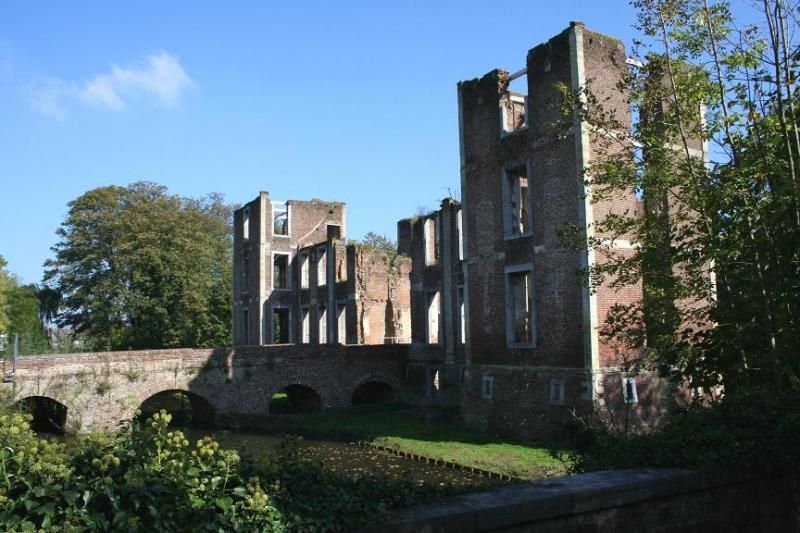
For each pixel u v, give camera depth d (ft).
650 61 39.50
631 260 39.04
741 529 26.86
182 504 16.92
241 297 168.35
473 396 84.94
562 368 71.97
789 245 31.78
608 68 73.82
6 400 75.15
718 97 36.47
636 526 23.70
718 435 27.37
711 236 34.40
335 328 143.95
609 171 39.27
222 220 221.05
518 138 80.07
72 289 166.81
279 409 124.47
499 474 60.03
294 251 163.84
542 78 76.79
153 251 161.79
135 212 166.71
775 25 33.42
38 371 94.99
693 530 25.31
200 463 18.48
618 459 27.71
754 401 30.68
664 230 38.17
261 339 155.94
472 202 87.35
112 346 162.50
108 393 100.07
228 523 17.01
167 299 163.12
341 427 92.84
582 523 22.31
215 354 109.70
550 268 74.33
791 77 33.32
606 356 69.15
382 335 140.67
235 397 110.93
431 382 118.62
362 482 21.16
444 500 21.02
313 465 21.31
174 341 162.30
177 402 130.82
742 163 34.42
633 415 68.80
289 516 17.90
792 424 28.35
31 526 14.94
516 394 77.87
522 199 86.63
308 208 167.12
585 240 43.55
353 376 121.39
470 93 88.58
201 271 172.04
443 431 85.92
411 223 130.00
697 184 36.11
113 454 17.90
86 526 15.38
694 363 36.83
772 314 32.63
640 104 41.37
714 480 25.88
